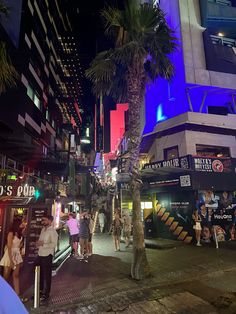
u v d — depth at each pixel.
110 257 10.02
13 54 15.66
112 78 9.58
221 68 17.20
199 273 7.27
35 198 9.76
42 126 22.20
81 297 5.71
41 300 5.54
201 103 16.70
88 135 55.72
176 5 17.94
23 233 7.35
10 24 16.45
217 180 12.98
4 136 11.86
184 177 12.90
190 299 5.44
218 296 5.56
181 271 7.49
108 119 33.19
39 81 21.75
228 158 13.73
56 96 29.28
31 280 6.75
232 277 6.88
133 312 4.88
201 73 16.55
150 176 15.01
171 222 13.81
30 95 19.52
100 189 32.91
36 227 7.31
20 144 12.96
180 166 13.28
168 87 17.86
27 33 19.23
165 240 13.59
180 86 16.75
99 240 15.41
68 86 38.22
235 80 17.16
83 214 10.80
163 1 19.61
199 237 11.80
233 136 15.88
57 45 30.62
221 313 4.72
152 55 8.86
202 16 17.83
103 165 35.94
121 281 6.76
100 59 8.98
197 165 12.87
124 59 8.48
